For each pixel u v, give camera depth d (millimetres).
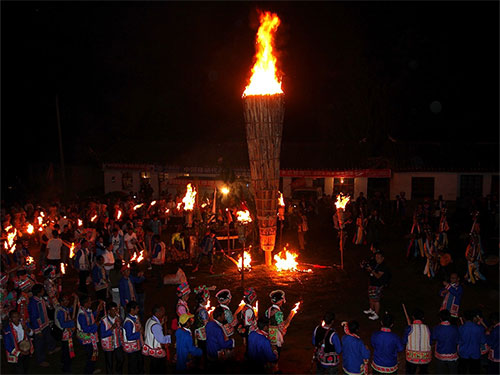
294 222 19703
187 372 7719
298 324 11172
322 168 28078
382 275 11297
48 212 21359
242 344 9992
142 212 24266
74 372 8914
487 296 13172
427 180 27672
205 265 16672
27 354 8320
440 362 7887
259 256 17875
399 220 25000
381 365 7430
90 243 13547
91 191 35656
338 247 19719
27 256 13375
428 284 14414
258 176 15133
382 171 27266
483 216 22828
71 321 8734
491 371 8039
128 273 10109
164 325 8680
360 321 11305
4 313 9352
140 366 8258
